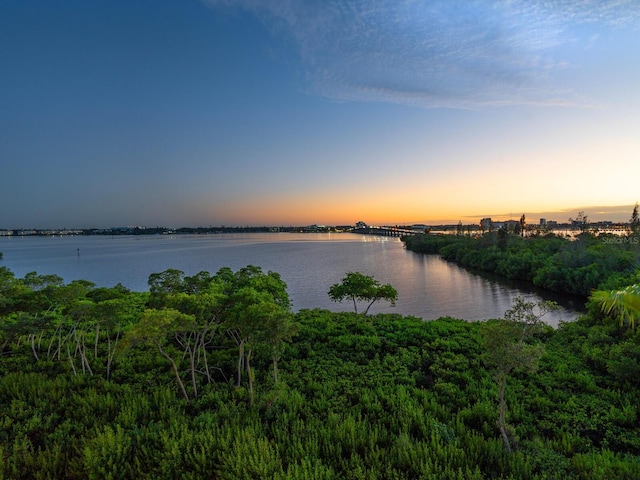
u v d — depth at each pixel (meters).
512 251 91.50
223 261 119.81
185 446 11.70
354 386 17.73
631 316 12.29
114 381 18.30
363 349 23.25
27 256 155.62
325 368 20.17
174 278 22.86
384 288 30.97
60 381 17.59
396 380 18.56
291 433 13.09
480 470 10.97
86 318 22.39
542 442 12.70
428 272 89.69
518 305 12.55
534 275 71.81
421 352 23.09
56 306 23.88
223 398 16.25
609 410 15.09
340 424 13.33
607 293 12.52
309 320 30.61
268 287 20.84
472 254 100.88
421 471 10.42
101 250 195.25
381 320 31.38
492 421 14.09
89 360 21.55
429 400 16.16
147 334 13.84
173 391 16.75
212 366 20.58
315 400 15.68
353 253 156.50
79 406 15.06
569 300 55.28
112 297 22.22
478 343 23.64
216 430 12.84
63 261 126.25
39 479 10.69
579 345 23.16
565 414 14.66
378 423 13.84
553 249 85.56
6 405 15.08
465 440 12.43
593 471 10.46
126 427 13.35
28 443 12.34
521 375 18.47
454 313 47.78
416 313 48.03
